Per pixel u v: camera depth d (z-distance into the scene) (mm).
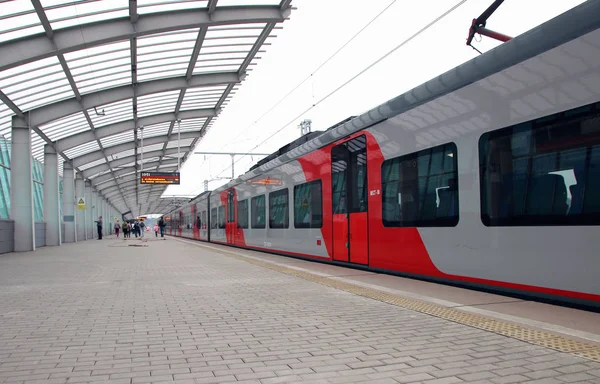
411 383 3480
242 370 3863
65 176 34750
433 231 7859
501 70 6617
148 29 14234
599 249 5324
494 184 6676
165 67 18969
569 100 5664
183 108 26156
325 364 3971
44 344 4738
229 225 23359
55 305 6867
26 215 21422
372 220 9641
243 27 15898
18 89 17766
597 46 5395
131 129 26781
